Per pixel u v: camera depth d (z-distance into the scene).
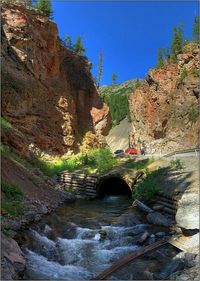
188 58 55.62
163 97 58.88
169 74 58.75
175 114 54.91
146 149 58.38
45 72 39.22
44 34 40.12
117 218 18.06
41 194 19.91
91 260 12.26
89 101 47.66
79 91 46.56
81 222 16.98
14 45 34.56
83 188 27.47
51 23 40.88
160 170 23.11
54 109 38.22
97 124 47.19
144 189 21.05
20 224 13.49
